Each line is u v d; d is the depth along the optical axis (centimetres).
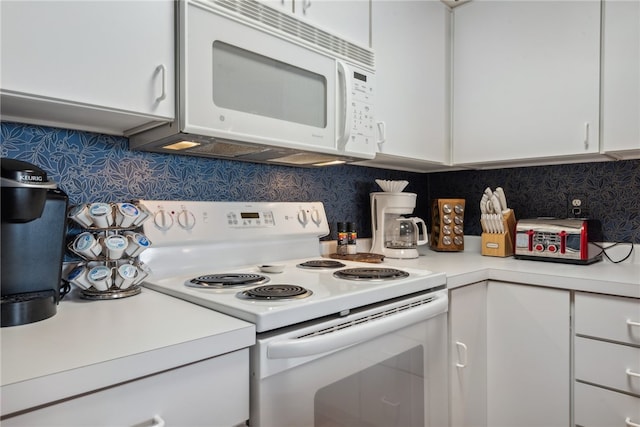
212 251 133
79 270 99
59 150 109
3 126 101
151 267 118
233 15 107
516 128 171
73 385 56
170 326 76
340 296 93
